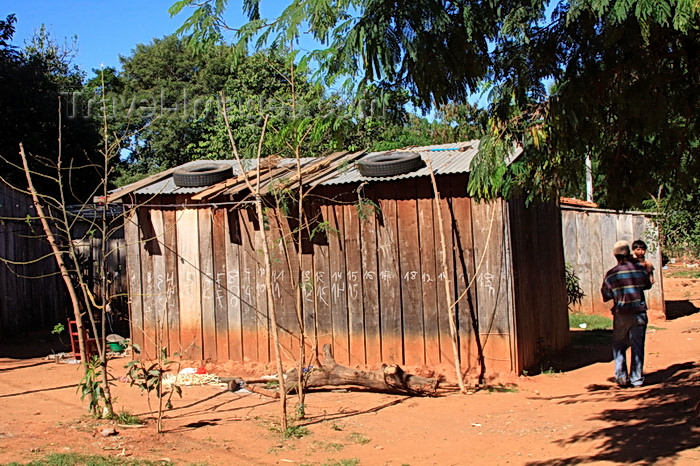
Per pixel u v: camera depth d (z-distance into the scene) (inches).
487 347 372.8
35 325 629.3
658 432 244.5
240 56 231.3
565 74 229.9
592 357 450.6
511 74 243.0
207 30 227.9
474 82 247.9
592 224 669.3
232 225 428.1
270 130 330.3
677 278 989.8
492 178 234.7
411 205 388.8
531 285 402.9
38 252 638.5
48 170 840.9
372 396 347.6
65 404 322.3
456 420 291.0
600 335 553.3
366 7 217.9
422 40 221.8
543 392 345.4
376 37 213.8
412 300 388.5
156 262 445.1
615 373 354.0
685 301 765.9
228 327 429.1
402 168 384.8
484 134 250.1
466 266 377.1
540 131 229.8
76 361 463.5
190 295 437.4
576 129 231.9
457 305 378.6
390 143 553.6
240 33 224.4
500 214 370.3
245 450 243.4
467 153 409.4
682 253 1191.6
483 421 287.1
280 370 272.2
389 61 217.8
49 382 387.9
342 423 288.0
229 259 429.1
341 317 402.6
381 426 282.2
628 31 211.9
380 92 238.8
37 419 286.5
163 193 437.7
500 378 365.1
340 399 341.1
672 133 244.8
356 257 399.9
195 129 1040.8
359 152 452.8
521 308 380.2
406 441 257.4
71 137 878.4
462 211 378.3
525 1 234.8
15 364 461.1
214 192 407.8
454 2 233.3
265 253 274.4
